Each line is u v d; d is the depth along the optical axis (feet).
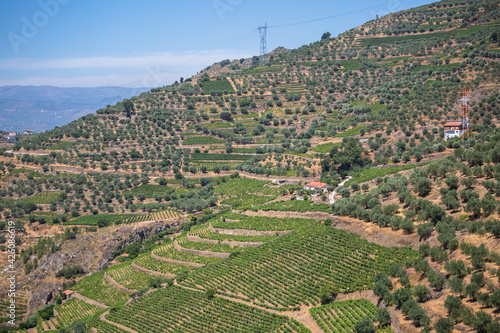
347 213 581.94
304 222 632.38
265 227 654.94
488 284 325.83
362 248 495.82
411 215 488.44
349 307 420.36
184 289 570.46
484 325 291.99
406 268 420.36
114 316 570.46
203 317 500.74
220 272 574.97
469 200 426.51
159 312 544.62
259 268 548.72
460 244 383.24
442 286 359.05
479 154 490.49
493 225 367.86
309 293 468.75
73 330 555.69
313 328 416.26
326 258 509.35
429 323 330.13
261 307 484.74
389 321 366.84
